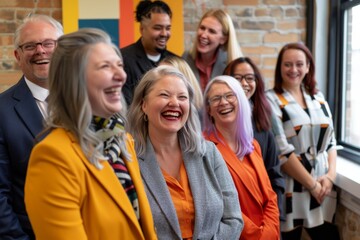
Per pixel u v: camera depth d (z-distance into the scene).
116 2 3.12
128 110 1.72
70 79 1.13
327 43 3.35
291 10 3.35
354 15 3.12
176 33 3.21
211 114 2.08
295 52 2.61
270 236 1.94
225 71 2.45
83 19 3.11
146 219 1.30
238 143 2.05
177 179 1.65
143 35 2.76
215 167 1.72
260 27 3.34
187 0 3.24
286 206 2.57
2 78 3.14
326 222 2.77
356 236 2.60
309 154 2.61
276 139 2.52
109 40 1.20
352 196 2.62
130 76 2.66
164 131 1.61
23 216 1.61
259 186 2.02
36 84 1.74
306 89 2.72
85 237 1.13
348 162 2.98
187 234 1.57
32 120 1.65
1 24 3.10
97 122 1.22
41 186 1.10
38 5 3.12
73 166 1.12
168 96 1.60
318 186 2.57
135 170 1.33
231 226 1.65
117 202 1.18
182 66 2.26
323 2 3.30
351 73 3.20
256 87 2.38
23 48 1.69
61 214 1.10
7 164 1.59
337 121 3.34
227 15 2.86
